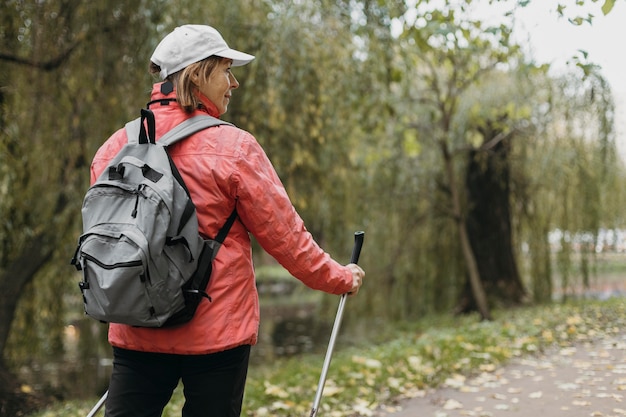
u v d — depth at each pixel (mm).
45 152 7695
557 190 11133
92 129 7605
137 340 2000
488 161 12148
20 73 7070
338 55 8219
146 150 2002
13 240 8117
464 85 10016
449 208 12398
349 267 2342
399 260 12469
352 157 9594
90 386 8039
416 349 6906
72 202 7922
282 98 7891
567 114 10781
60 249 8312
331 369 6289
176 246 1896
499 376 5215
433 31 6668
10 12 6555
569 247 11305
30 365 9109
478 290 10570
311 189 9672
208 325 1948
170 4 6988
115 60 7312
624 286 14109
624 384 4496
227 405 2031
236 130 2033
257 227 2004
